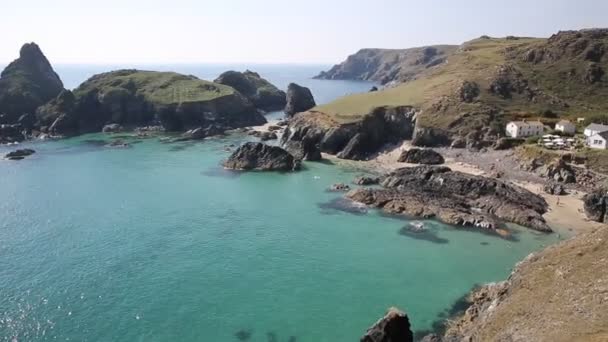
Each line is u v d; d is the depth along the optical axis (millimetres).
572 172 108188
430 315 57062
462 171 118125
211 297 61312
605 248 47594
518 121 138500
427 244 77938
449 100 153375
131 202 100125
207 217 91062
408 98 162625
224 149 156625
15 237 80500
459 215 87000
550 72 174500
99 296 61312
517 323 42156
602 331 35031
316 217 90875
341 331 54000
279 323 55594
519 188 99562
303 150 141250
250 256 73688
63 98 198000
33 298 60469
